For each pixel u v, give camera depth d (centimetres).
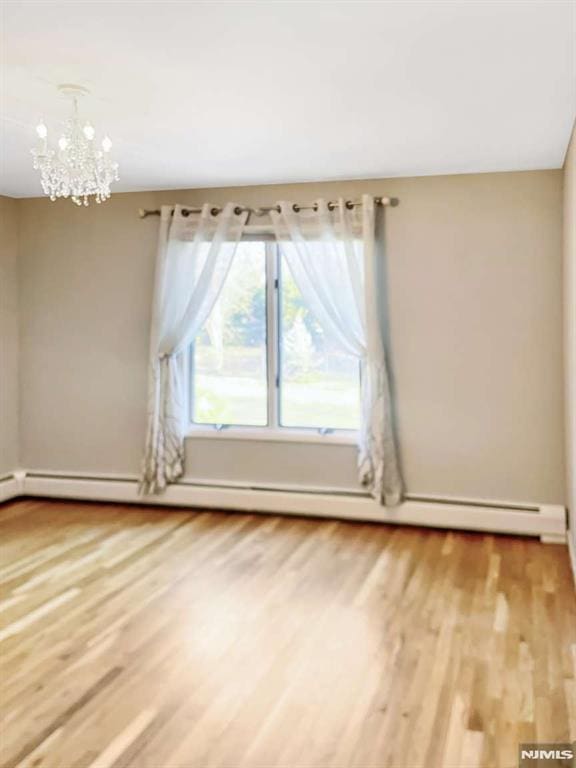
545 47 234
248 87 272
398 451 455
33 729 223
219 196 476
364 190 449
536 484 430
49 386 522
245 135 342
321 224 450
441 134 342
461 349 439
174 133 338
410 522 448
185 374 496
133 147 366
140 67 251
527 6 204
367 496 459
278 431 482
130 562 381
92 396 513
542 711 232
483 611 314
